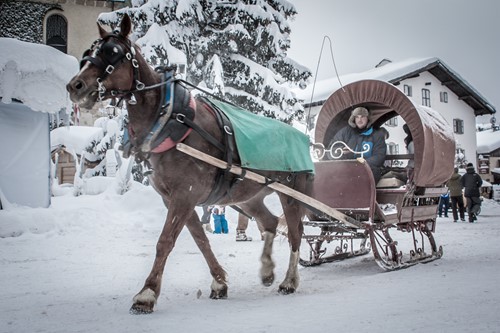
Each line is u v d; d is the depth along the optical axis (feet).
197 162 16.62
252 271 24.59
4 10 109.29
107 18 63.31
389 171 28.91
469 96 136.05
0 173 44.52
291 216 20.72
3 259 27.50
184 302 17.30
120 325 13.84
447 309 14.87
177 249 33.37
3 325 13.98
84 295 18.39
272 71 73.00
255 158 18.58
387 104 26.84
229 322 14.10
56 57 43.47
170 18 63.00
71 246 33.47
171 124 16.21
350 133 28.58
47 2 110.63
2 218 38.81
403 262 25.44
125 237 38.88
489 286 18.56
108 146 78.43
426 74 129.70
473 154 140.26
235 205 22.04
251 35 68.74
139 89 16.05
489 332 12.17
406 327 12.90
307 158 22.02
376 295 17.67
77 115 46.44
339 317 14.34
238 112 19.90
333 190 24.56
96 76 15.39
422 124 25.67
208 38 66.49
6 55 40.75
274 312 15.38
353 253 30.60
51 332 13.20
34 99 42.63
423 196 27.32
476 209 62.08
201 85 63.36
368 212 23.72
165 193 17.40
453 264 25.89
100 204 52.26
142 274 23.21
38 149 47.26
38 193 47.19
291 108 70.49
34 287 20.02
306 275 24.22
